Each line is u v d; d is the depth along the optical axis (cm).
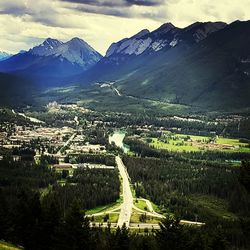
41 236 17825
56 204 18400
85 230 16975
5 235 18062
